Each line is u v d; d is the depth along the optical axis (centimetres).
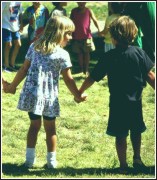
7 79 1057
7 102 897
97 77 618
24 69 632
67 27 619
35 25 1095
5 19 1123
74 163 648
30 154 628
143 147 712
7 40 1123
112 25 612
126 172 608
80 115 850
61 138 743
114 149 705
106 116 852
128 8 872
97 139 740
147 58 611
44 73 611
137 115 610
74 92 632
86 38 1108
